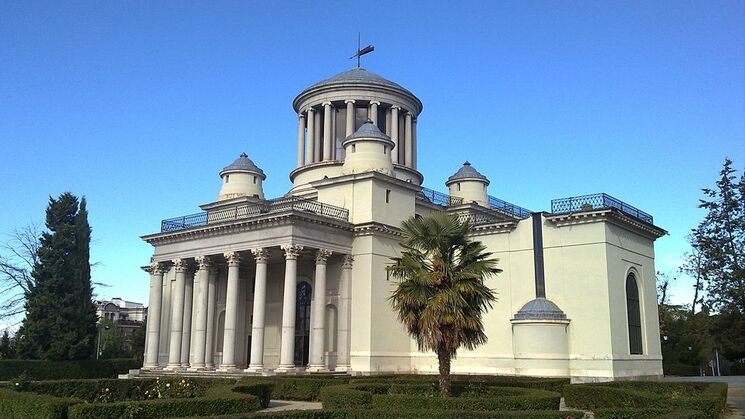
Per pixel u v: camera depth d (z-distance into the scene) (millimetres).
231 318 49906
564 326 44938
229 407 25844
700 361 79250
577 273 45844
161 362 61219
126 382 34438
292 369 46156
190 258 54750
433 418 21188
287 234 47312
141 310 190750
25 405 24141
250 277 58188
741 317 43312
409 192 54781
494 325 49250
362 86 62969
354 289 50062
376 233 50438
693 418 20203
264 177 64938
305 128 65688
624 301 46562
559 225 47281
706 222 45156
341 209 51281
